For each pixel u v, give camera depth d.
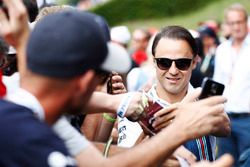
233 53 7.72
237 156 7.19
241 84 7.46
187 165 3.00
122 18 20.72
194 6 20.12
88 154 2.56
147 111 3.09
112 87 3.68
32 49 2.27
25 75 2.32
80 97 2.33
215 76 7.86
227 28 8.28
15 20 2.51
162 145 2.54
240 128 7.22
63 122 2.56
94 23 2.32
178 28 3.85
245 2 19.06
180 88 3.78
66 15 2.30
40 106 2.29
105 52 2.36
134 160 2.51
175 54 3.76
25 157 2.14
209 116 2.59
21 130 2.17
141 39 10.79
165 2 20.17
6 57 3.25
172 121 2.80
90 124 3.83
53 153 2.16
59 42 2.24
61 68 2.25
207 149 3.56
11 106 2.23
